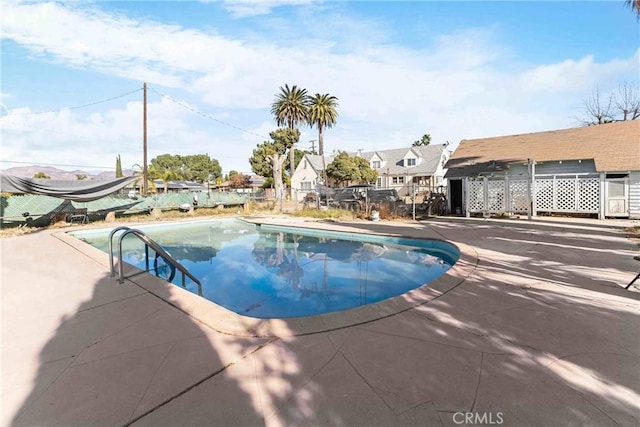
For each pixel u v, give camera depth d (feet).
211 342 9.90
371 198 65.21
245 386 7.61
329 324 11.02
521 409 6.72
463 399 7.05
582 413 6.57
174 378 7.97
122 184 54.19
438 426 6.25
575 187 47.57
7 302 14.01
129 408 6.88
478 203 52.49
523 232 33.35
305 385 7.64
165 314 12.29
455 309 12.34
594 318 11.28
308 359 8.83
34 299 14.37
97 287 16.07
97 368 8.50
